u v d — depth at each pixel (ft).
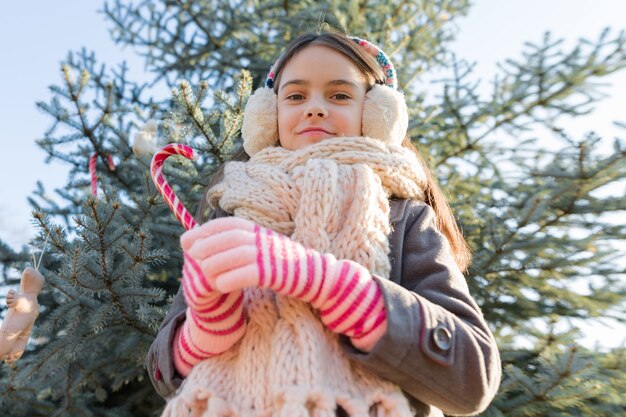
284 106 5.26
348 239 4.17
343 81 5.14
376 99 5.13
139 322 10.00
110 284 9.48
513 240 11.83
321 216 4.20
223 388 3.98
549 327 10.87
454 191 14.26
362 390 3.85
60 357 9.91
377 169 4.60
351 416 3.66
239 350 4.09
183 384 4.16
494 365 4.00
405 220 4.69
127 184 13.97
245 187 4.59
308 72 5.17
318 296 3.74
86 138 13.23
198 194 11.89
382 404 3.82
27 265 11.29
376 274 4.11
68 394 10.93
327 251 4.13
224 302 3.91
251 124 5.39
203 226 3.77
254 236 3.69
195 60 17.44
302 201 4.27
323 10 14.25
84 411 11.02
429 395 3.87
